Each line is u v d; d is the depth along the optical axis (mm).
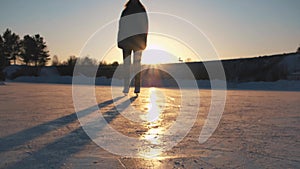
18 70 37969
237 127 3947
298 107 6520
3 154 2545
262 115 5141
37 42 52906
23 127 3729
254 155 2609
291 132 3623
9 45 53250
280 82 22094
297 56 30266
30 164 2291
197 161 2422
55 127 3754
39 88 14461
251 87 21281
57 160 2395
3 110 5383
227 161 2432
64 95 9320
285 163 2387
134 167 2256
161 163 2361
